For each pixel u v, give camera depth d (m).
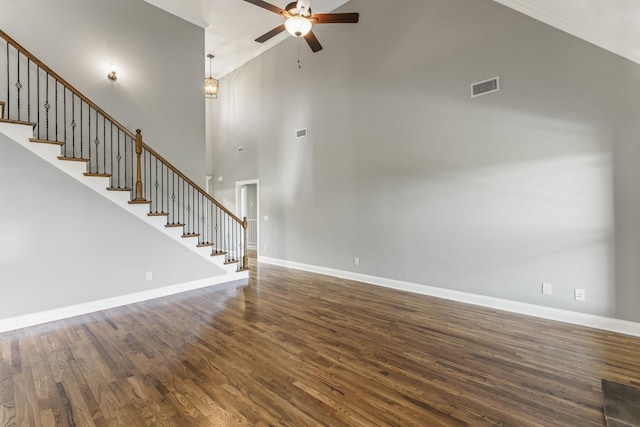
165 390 2.15
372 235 4.97
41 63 3.52
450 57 4.04
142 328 3.25
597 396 2.06
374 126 4.88
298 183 6.14
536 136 3.43
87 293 3.76
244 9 5.33
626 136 2.97
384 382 2.24
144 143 4.88
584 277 3.20
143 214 4.27
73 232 3.68
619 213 3.02
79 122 4.29
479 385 2.20
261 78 6.90
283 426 1.80
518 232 3.58
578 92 3.19
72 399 2.05
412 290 4.51
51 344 2.87
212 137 8.48
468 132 3.91
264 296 4.37
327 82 5.53
